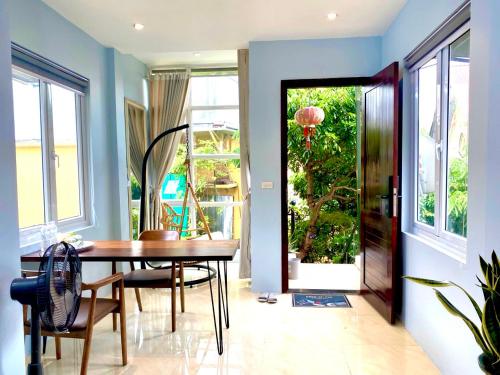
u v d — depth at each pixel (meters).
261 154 3.57
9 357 1.41
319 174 5.18
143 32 3.27
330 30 3.27
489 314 1.30
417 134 2.79
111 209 3.73
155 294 3.69
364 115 3.50
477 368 1.73
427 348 2.37
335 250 5.24
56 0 2.65
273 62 3.52
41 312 1.40
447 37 2.19
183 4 2.72
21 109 2.61
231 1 2.68
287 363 2.31
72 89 3.14
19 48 2.45
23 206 2.63
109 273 3.63
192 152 4.92
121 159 3.84
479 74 1.68
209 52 4.29
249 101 3.56
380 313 3.07
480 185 1.68
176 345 2.57
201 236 4.58
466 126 2.06
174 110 4.77
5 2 1.42
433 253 2.25
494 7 1.58
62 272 1.50
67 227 3.08
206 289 3.80
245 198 4.08
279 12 2.88
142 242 2.81
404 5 2.77
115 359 2.39
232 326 2.87
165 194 4.97
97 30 3.22
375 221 3.17
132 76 4.35
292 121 5.11
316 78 3.49
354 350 2.46
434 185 2.47
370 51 3.44
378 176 3.09
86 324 2.01
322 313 3.11
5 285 1.40
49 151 2.90
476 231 1.71
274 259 3.62
